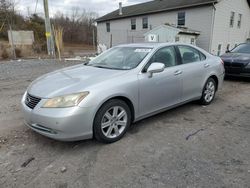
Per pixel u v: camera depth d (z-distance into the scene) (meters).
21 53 17.39
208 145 3.28
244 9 23.22
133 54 4.07
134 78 3.51
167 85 4.02
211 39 19.16
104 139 3.24
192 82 4.60
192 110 4.82
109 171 2.66
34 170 2.67
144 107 3.73
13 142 3.32
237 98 5.82
